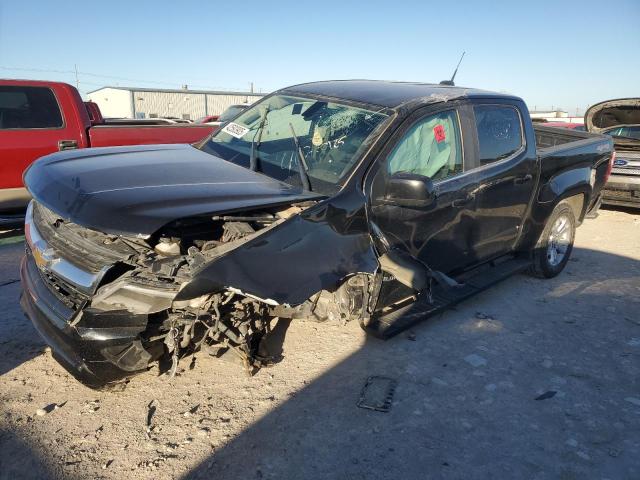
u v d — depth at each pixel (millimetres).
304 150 3852
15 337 3963
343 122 3945
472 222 4402
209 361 3719
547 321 4668
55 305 2961
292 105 4406
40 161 3623
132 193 2879
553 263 5695
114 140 7191
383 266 3424
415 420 3205
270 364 3662
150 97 43531
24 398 3254
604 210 9977
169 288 2711
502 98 4824
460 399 3441
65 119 6855
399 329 3877
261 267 2805
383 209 3605
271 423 3115
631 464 2902
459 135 4273
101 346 2770
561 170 5438
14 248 6145
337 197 3309
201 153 4094
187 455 2838
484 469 2828
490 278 4914
